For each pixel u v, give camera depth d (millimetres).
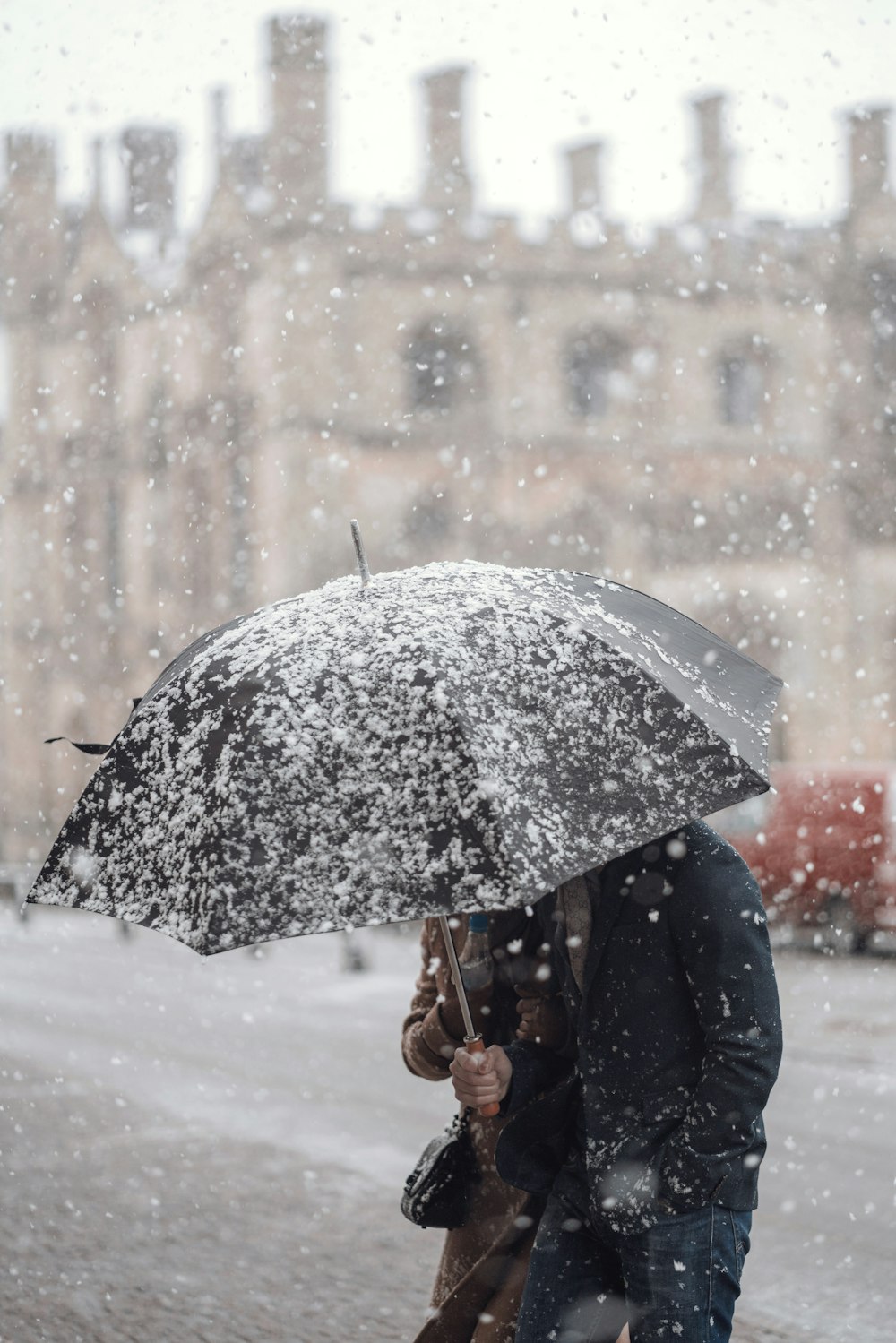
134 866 2717
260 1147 8000
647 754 2750
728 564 39156
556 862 2541
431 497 38844
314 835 2566
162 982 15805
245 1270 5895
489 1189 3467
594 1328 3084
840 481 39656
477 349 39312
